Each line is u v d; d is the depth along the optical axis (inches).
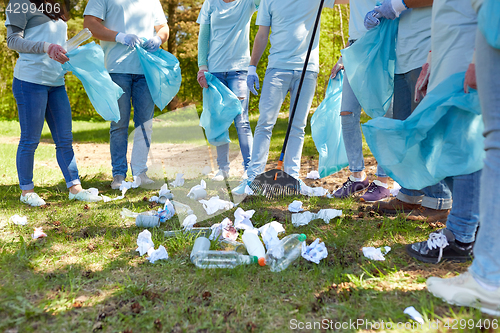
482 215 61.0
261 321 62.1
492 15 57.7
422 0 99.7
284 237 90.7
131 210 119.0
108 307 66.2
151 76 148.0
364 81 117.3
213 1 150.3
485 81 60.9
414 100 99.1
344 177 171.5
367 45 116.5
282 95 139.3
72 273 76.7
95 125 507.5
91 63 131.4
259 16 140.0
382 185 127.2
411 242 91.2
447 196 104.4
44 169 187.5
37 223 107.6
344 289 70.1
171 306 66.2
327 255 84.4
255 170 141.4
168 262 82.7
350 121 129.1
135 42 144.3
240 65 153.5
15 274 77.3
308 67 137.8
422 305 64.1
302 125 143.3
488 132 61.9
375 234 93.3
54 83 128.3
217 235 93.0
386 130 80.8
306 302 66.8
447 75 78.4
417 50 103.9
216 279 75.1
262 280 74.9
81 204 127.0
